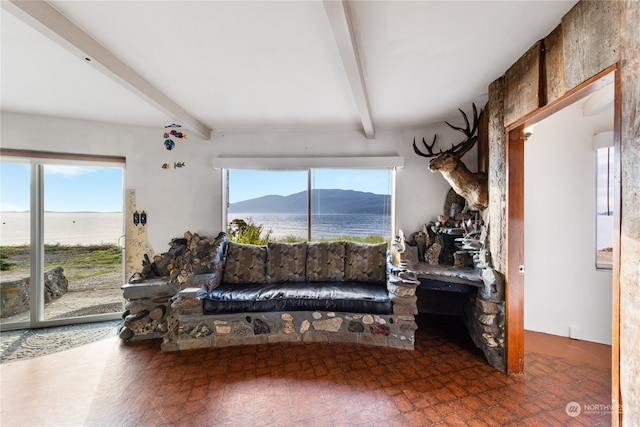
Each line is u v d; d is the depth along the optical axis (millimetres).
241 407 1809
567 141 2742
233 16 1439
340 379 2100
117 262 3357
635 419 1089
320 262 3195
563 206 2768
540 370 2199
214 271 2932
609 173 2596
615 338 1186
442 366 2271
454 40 1681
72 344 2711
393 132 3426
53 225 3148
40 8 1338
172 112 2598
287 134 3518
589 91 1416
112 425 1671
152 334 2842
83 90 2369
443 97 2549
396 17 1459
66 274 3203
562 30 1498
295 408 1796
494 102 2232
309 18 1454
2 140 2893
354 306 2613
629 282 1113
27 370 2260
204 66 1965
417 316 3396
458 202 3223
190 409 1793
